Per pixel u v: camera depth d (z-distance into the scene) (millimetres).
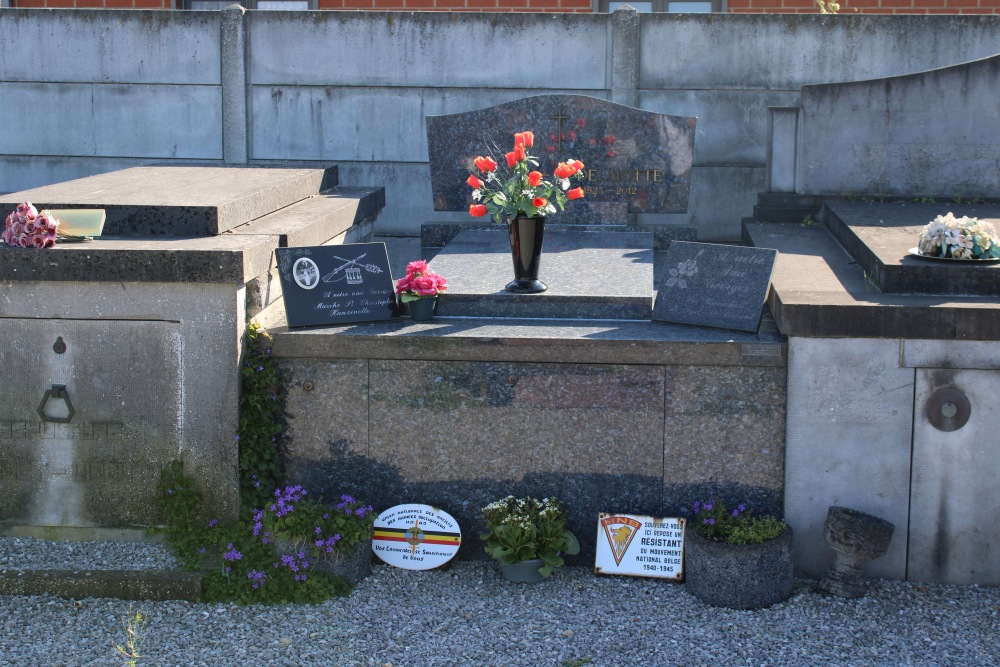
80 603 5551
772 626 5387
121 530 6051
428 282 6227
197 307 5820
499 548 5773
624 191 8641
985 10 11523
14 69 9742
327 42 9492
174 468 5930
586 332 5996
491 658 5098
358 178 9656
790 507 5902
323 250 6184
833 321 5684
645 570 5852
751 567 5520
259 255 6027
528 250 6426
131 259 5746
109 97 9727
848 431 5801
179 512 5910
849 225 7594
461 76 9461
